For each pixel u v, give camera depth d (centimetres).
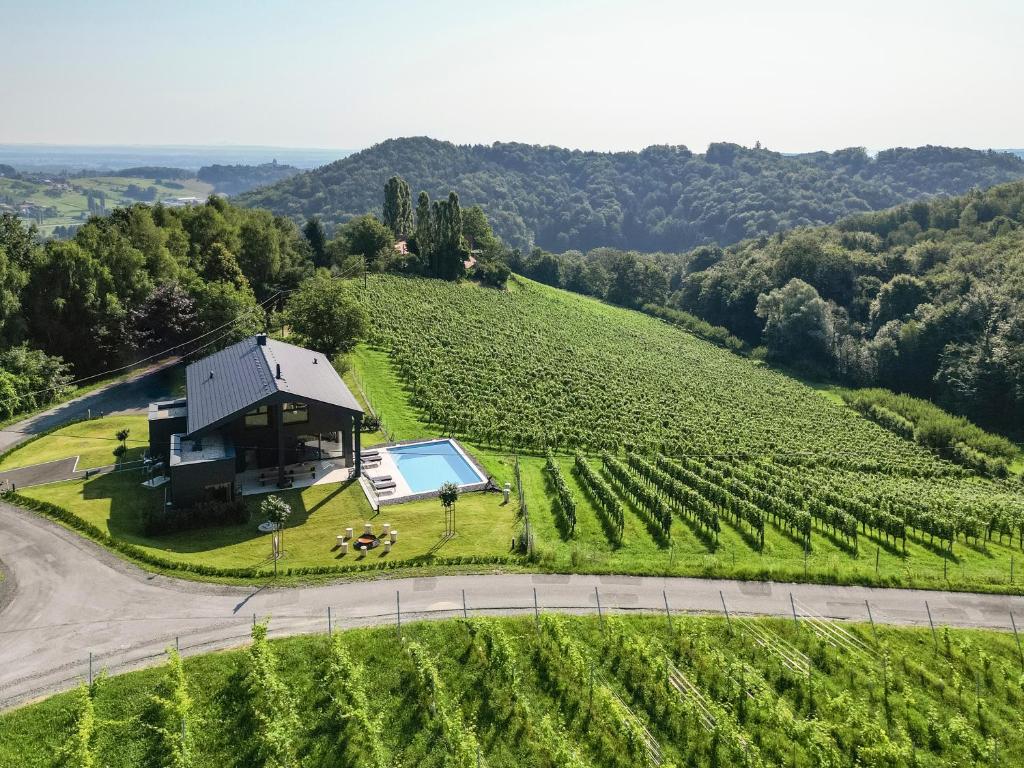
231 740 2605
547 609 3478
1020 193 17488
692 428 8144
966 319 12075
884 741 2753
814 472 7306
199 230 10719
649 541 4675
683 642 3316
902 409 10775
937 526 5119
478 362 9044
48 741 2497
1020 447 10188
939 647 3491
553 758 2611
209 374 5366
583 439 6800
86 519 4084
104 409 6575
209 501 4288
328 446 5566
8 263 7338
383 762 2500
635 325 15738
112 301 7762
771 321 14825
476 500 4897
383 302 11169
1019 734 2997
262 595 3422
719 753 2747
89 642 2998
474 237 17625
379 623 3241
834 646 3412
